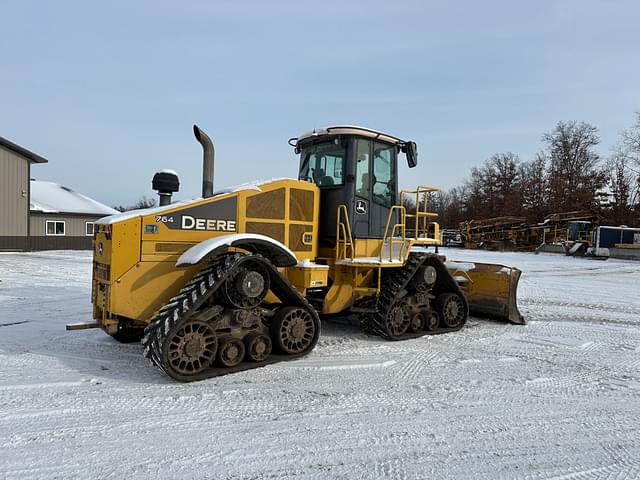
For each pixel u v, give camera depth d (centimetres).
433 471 307
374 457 324
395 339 667
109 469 298
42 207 2747
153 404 409
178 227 526
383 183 689
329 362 550
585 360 590
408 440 353
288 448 334
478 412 412
